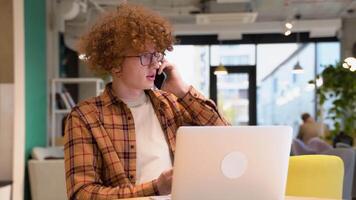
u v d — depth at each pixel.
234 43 9.61
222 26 8.62
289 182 2.20
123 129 1.59
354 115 6.07
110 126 1.58
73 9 6.20
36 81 5.22
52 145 5.91
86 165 1.50
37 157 4.92
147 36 1.54
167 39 1.62
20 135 4.23
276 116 9.59
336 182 2.24
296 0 7.24
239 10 7.43
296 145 5.11
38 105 5.32
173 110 1.75
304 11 8.45
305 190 2.20
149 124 1.67
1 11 4.02
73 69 7.97
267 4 7.15
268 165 1.27
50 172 4.79
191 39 9.60
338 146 5.44
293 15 8.48
